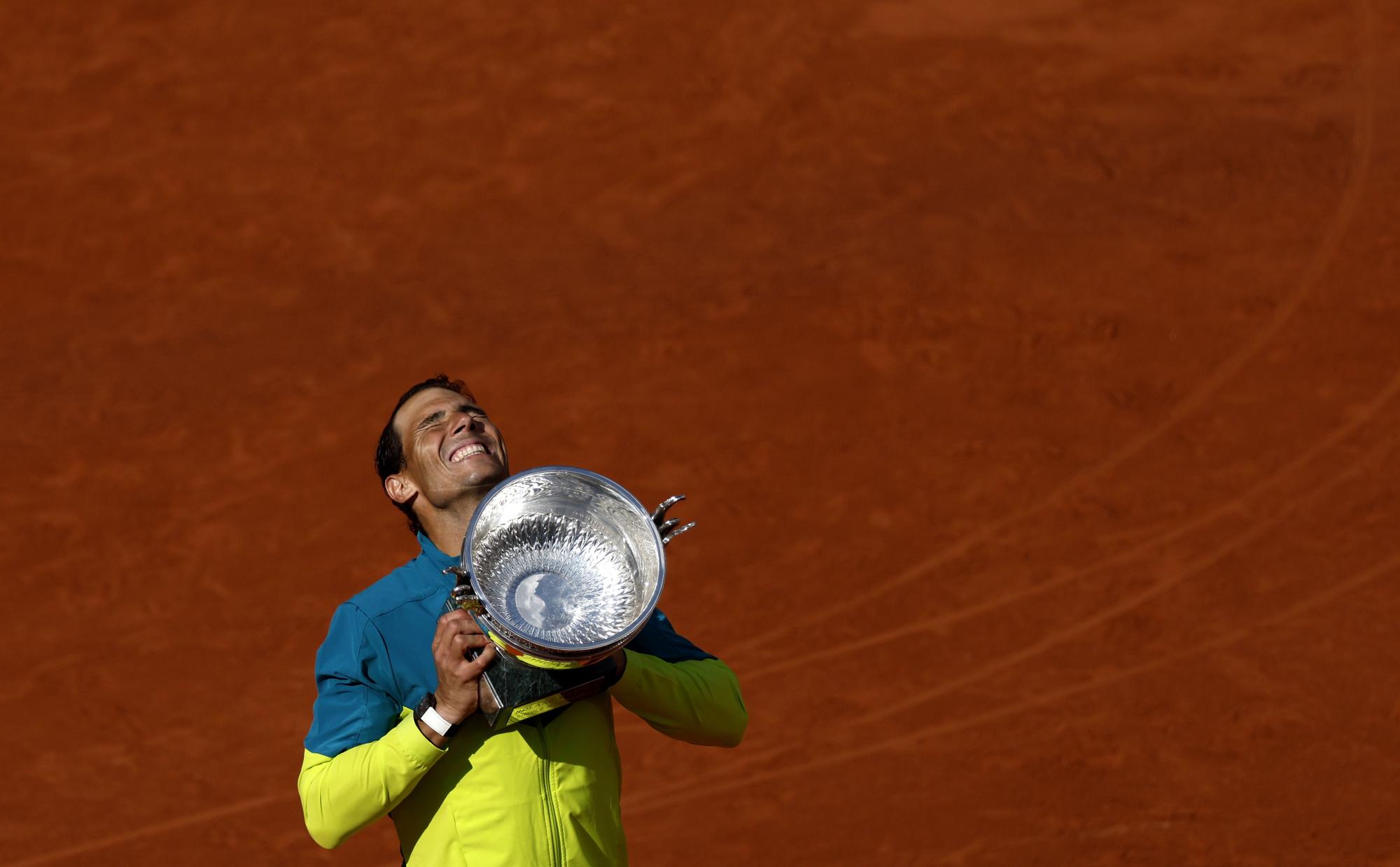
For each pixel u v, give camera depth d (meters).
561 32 81.94
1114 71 74.31
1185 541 47.81
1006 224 65.62
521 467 54.44
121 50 83.62
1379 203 64.56
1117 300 60.38
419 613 13.04
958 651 44.03
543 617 12.48
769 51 78.38
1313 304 59.16
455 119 76.81
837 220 67.25
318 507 54.38
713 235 67.44
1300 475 50.44
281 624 48.56
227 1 86.75
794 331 60.69
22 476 57.62
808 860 36.66
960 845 36.69
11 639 48.97
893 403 56.00
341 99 79.06
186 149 76.56
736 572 48.28
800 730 41.44
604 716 13.19
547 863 12.48
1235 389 55.03
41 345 65.25
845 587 47.19
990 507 50.25
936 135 71.75
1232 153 68.31
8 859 39.41
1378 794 37.38
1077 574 46.81
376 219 71.06
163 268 69.25
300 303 66.44
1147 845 36.19
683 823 38.44
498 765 12.48
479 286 66.25
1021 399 55.59
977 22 78.69
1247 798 37.56
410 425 14.31
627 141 74.06
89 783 42.09
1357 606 44.34
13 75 82.19
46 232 71.75
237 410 60.38
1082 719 40.81
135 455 58.25
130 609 49.97
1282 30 75.75
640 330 62.03
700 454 54.31
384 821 40.12
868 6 80.56
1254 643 43.25
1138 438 53.00
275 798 41.06
